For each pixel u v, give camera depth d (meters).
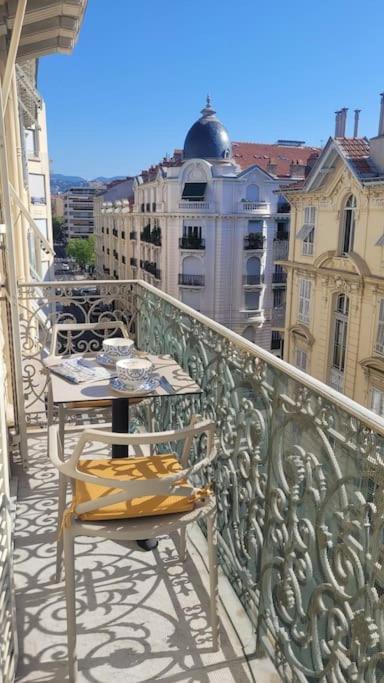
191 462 3.09
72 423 4.29
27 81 10.30
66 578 1.92
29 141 17.27
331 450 1.54
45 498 3.20
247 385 2.22
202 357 2.85
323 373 16.80
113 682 1.99
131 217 37.62
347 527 1.46
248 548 2.28
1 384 1.93
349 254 14.54
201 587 2.51
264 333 30.36
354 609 1.44
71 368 2.90
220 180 27.09
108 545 2.80
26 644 2.15
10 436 3.60
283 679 1.95
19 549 2.72
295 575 1.82
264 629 2.11
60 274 73.25
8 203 3.14
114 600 2.40
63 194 117.38
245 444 2.28
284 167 31.50
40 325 4.29
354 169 13.76
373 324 14.25
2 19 3.87
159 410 3.90
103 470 2.28
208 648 2.16
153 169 35.09
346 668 1.50
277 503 1.97
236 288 29.03
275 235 29.11
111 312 4.46
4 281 3.40
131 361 2.71
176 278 29.73
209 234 28.12
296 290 18.00
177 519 2.00
